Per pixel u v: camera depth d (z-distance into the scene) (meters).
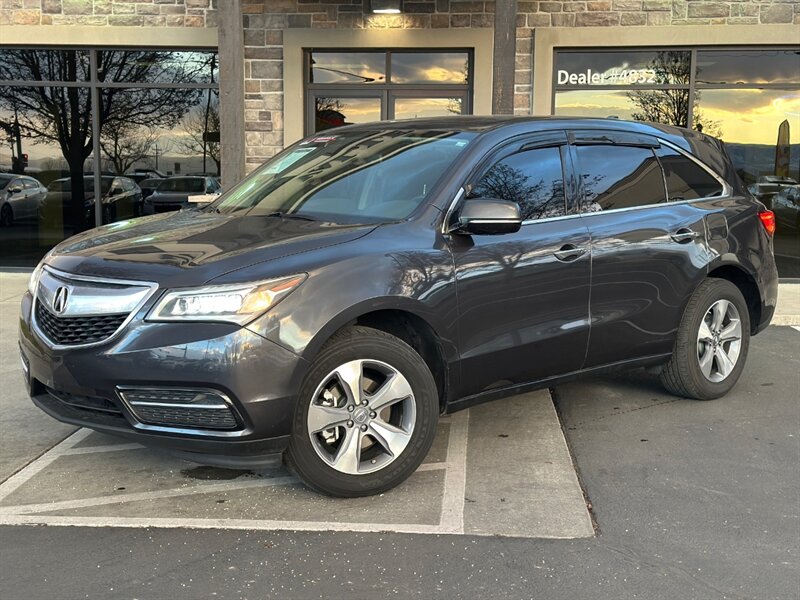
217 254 3.41
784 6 9.79
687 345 5.03
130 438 3.38
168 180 10.66
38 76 10.54
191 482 3.88
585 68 10.23
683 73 10.13
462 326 3.84
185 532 3.34
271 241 3.55
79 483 3.86
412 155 4.24
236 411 3.22
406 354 3.65
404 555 3.15
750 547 3.24
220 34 8.66
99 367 3.29
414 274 3.64
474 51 10.19
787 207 10.32
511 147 4.23
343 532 3.34
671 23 9.92
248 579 2.96
